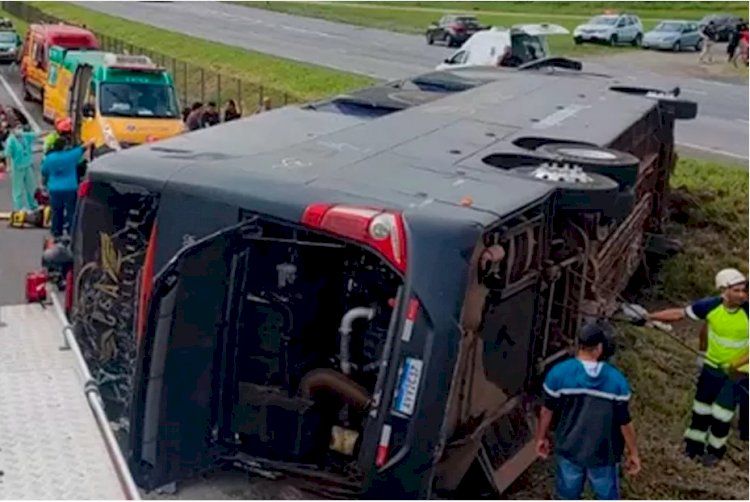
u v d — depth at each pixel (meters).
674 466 8.06
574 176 7.00
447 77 11.41
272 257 6.38
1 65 35.06
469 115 8.99
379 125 8.30
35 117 25.17
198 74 33.19
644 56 40.88
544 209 6.77
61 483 5.46
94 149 15.41
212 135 7.72
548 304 7.19
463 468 6.33
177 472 6.26
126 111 18.61
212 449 6.41
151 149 7.11
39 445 5.88
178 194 6.27
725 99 29.03
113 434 5.84
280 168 6.57
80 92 20.53
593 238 7.80
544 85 11.41
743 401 8.34
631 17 44.81
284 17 57.53
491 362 6.46
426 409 5.64
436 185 6.46
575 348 7.68
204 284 6.15
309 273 6.40
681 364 10.13
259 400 6.38
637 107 10.84
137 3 65.62
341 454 6.41
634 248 11.31
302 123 8.41
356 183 6.34
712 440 8.20
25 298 10.37
